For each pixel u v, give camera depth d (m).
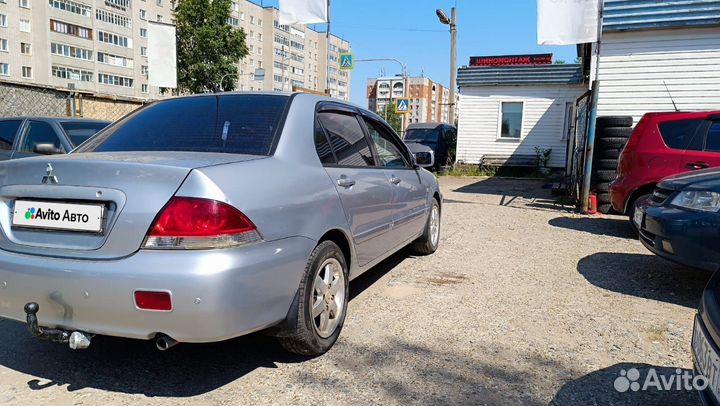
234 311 2.36
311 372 2.96
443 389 2.79
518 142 18.22
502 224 7.92
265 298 2.56
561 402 2.67
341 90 124.94
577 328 3.67
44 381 2.83
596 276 5.02
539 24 8.33
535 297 4.36
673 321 3.82
